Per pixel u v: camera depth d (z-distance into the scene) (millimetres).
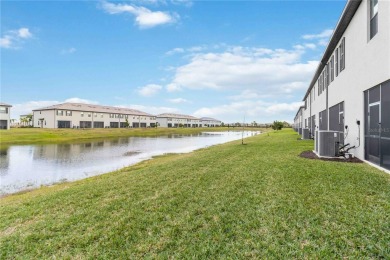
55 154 22688
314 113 27547
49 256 3957
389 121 8156
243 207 5281
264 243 3818
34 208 6520
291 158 11211
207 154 15375
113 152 24094
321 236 3912
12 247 4320
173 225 4676
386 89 8391
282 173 8039
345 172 7840
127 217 5215
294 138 26641
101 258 3754
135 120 90125
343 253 3449
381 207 4848
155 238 4234
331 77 17266
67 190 8445
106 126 77812
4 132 44906
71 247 4191
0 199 9305
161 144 33000
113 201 6441
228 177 8055
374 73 9172
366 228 4051
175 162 12750
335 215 4594
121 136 51750
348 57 12602
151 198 6414
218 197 6051
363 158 10297
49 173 14305
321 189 6141
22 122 84938
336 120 15812
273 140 24516
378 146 8984
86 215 5594
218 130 94250
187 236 4230
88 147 29000
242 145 20297
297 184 6684
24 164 17391
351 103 12047
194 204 5695
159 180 8445
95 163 17625
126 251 3889
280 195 5863
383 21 8445
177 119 120250
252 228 4340
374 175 7410
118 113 82188
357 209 4801
